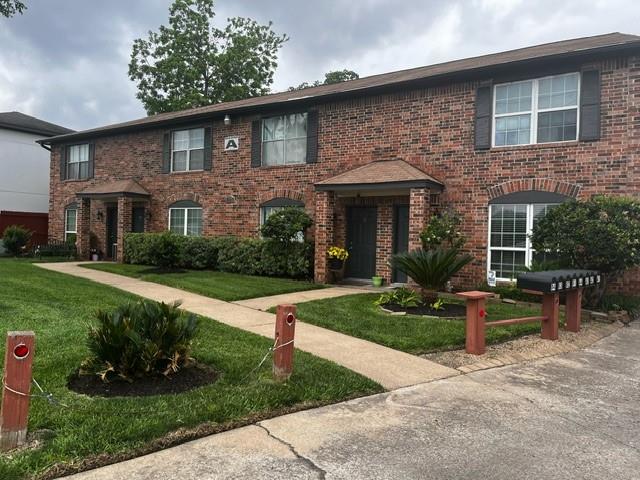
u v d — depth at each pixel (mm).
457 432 4227
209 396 4570
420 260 9398
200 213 17516
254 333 7449
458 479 3414
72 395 4469
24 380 3561
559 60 10656
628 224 8867
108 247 20719
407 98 12992
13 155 25562
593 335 8227
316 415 4504
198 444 3809
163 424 3895
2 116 26672
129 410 4137
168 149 18359
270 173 15562
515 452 3863
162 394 4656
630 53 10086
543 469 3590
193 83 34250
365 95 13617
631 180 10094
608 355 7070
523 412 4746
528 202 11211
